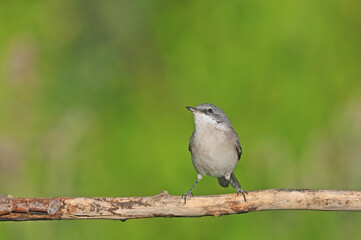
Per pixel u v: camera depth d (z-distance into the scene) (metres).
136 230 11.82
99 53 15.19
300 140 12.91
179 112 13.84
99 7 15.60
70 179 12.88
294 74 13.45
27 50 14.72
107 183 12.77
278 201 8.49
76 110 14.12
